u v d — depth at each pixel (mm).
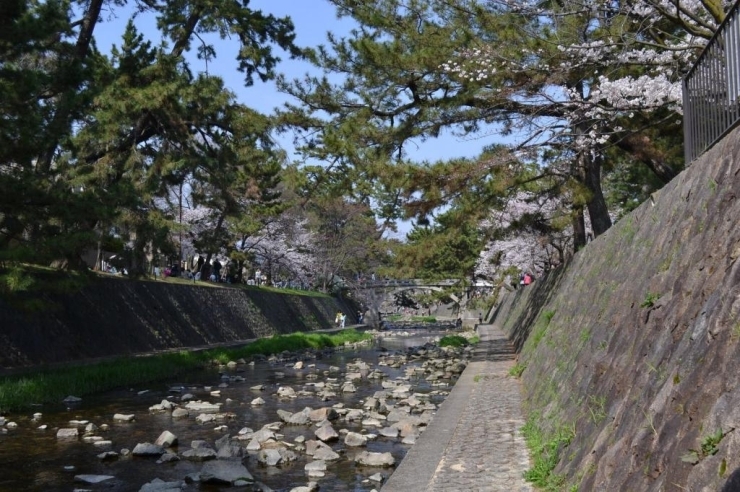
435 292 62656
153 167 22844
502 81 12867
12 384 13367
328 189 15172
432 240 16344
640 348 4910
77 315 20797
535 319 18219
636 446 3750
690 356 3762
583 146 13641
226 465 7875
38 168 17266
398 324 71250
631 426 4125
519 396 10578
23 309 15320
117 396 14766
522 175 14570
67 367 16594
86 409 12844
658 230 6441
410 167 13602
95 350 20656
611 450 4133
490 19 12703
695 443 3119
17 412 12414
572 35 11883
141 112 22500
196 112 22797
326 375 19641
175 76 22453
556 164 14656
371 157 14219
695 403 3338
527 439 7113
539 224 18734
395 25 13945
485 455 6523
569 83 12953
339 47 14109
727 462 2740
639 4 11164
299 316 45312
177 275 37594
